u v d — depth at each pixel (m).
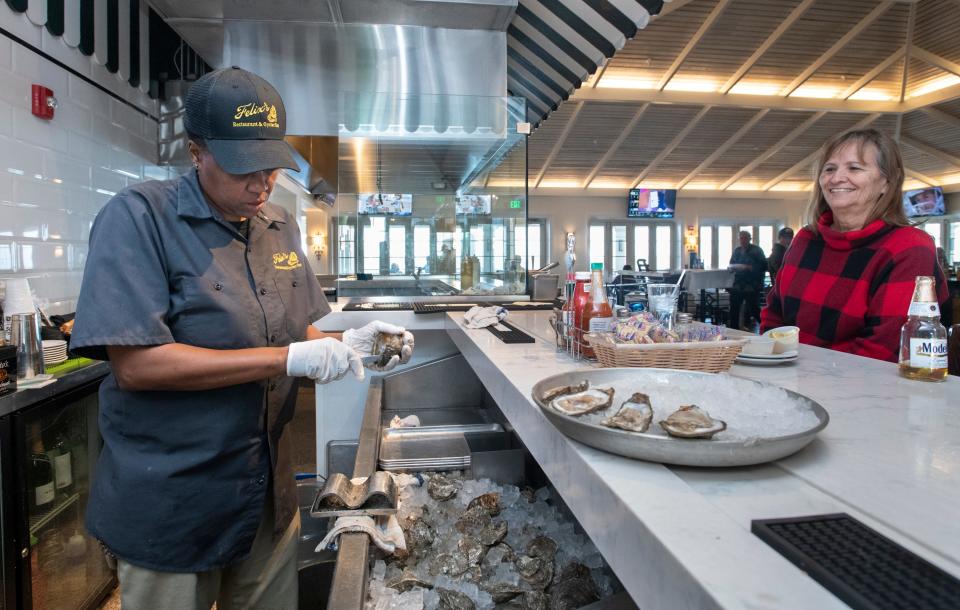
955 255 13.87
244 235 1.12
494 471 1.61
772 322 1.69
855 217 1.45
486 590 1.08
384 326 1.33
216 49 2.79
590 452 0.64
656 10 2.21
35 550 1.69
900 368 1.04
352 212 3.21
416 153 3.13
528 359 1.21
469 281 3.24
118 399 1.03
